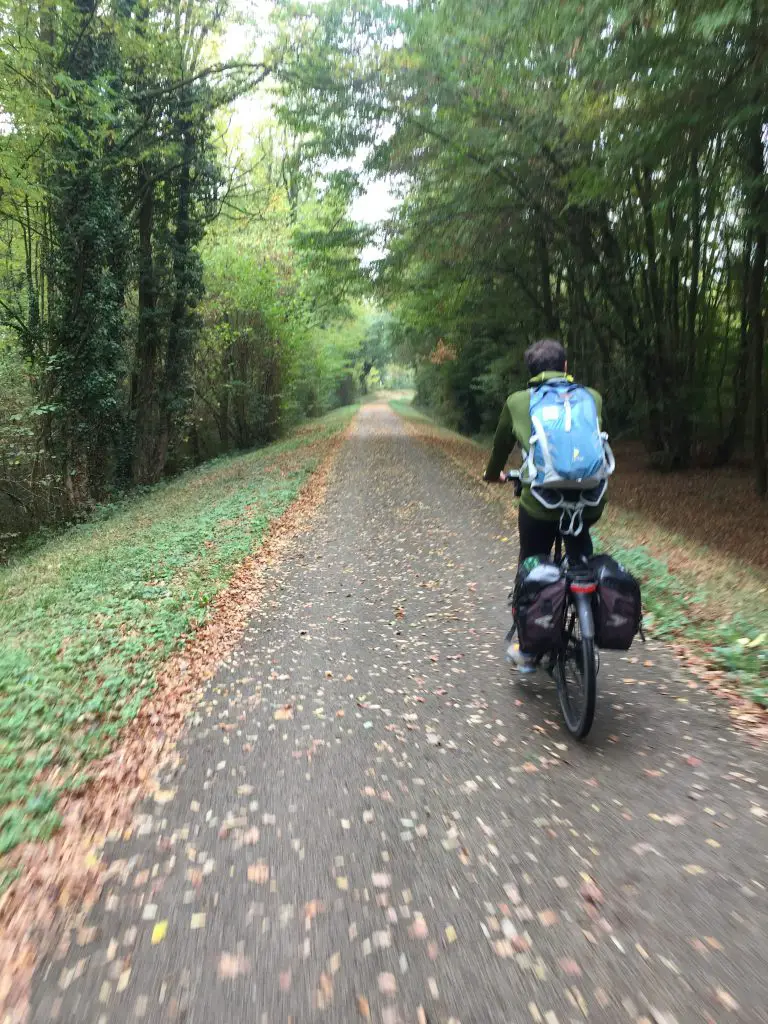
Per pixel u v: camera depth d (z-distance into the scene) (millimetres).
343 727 4078
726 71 7766
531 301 20516
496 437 4180
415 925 2404
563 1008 2025
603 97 9469
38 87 16422
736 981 2090
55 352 19203
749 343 15922
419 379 52750
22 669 5164
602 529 9055
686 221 12391
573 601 3707
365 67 13156
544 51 10055
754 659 4418
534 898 2514
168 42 18516
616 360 19250
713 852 2723
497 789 3283
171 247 22906
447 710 4227
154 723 4266
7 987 2195
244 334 31031
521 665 4289
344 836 2969
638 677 4469
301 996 2119
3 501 20047
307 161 15180
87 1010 2098
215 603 7004
